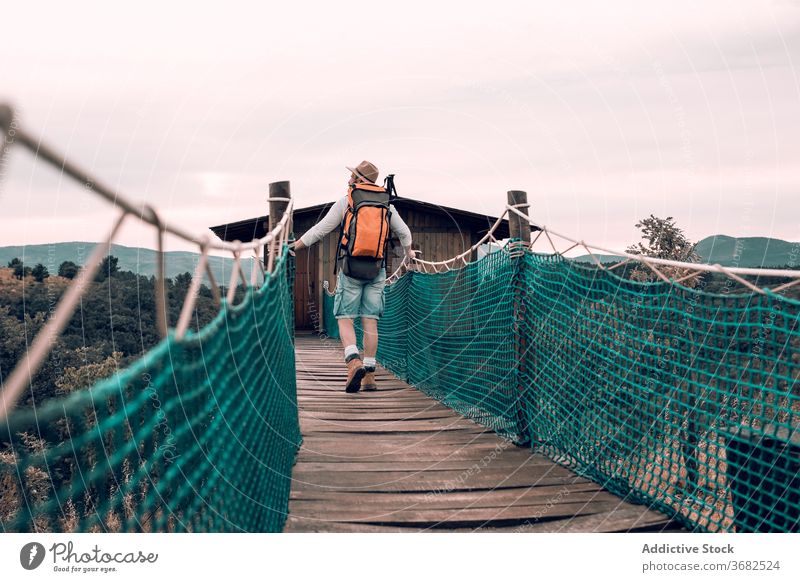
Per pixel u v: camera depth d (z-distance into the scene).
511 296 4.57
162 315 1.14
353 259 5.65
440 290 6.32
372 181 5.70
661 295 3.16
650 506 3.19
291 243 4.45
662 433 3.22
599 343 3.67
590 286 3.74
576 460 3.81
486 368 5.03
